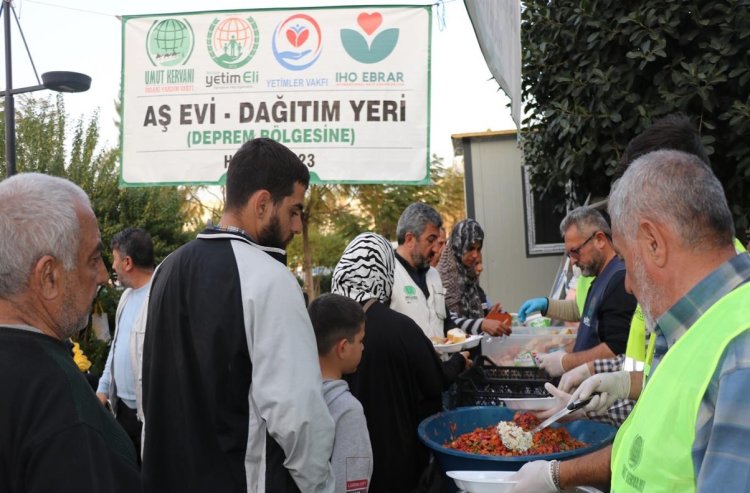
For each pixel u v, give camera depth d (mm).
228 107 3336
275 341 1719
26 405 1159
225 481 1709
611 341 2729
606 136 4570
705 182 1188
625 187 1267
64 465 1135
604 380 2080
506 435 2219
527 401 2475
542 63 4812
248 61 3320
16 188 1271
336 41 3271
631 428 1268
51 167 8445
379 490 2666
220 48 3332
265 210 1910
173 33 3355
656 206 1198
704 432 1054
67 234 1268
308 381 1720
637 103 4266
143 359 1942
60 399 1186
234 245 1848
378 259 2904
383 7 3248
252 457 1729
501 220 7117
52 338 1276
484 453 2205
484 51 2016
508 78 2473
